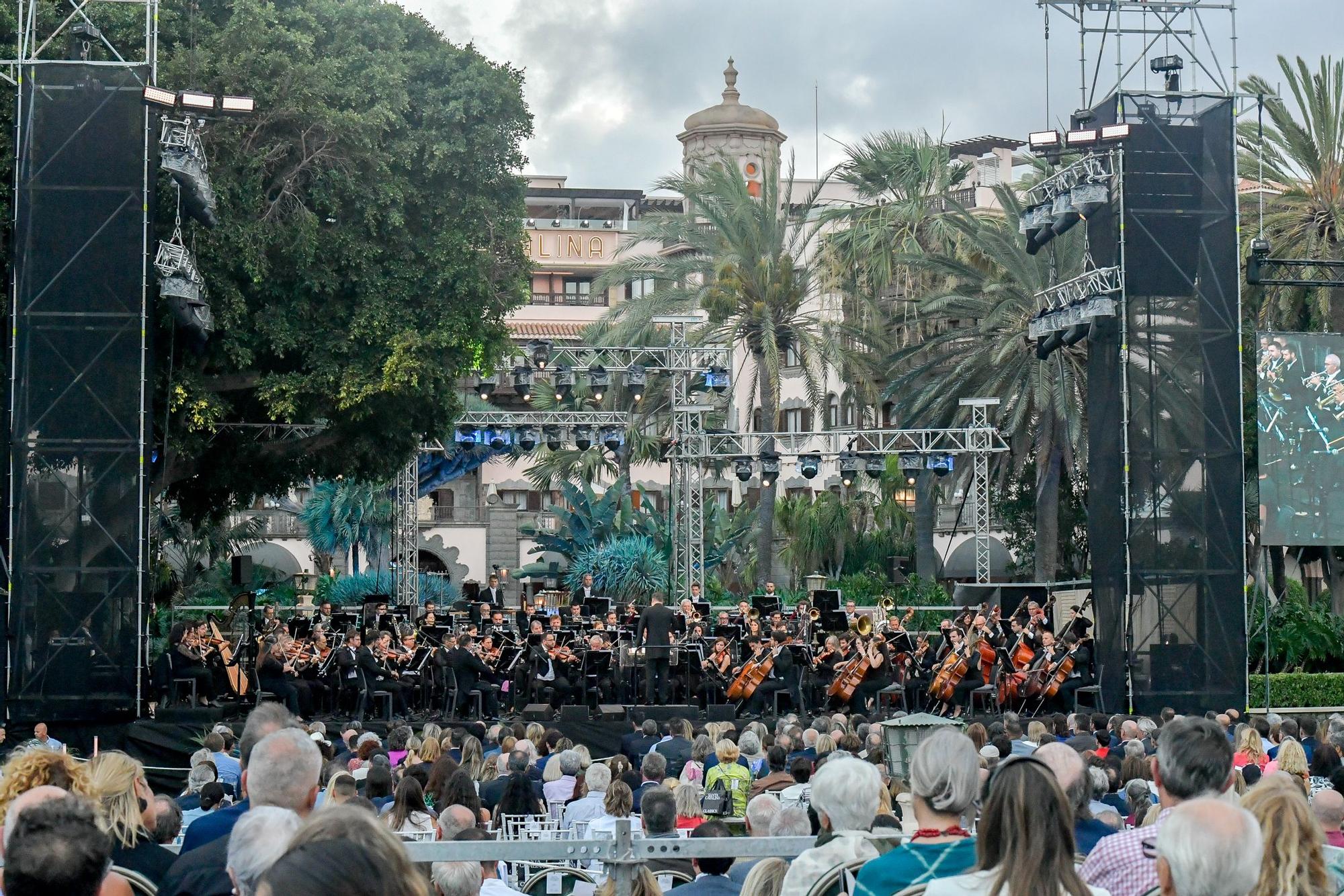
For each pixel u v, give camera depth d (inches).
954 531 2027.6
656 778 482.0
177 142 984.9
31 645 932.6
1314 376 1123.9
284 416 1207.6
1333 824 290.4
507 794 441.4
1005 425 1814.7
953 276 1824.6
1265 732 658.8
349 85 1187.3
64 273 952.9
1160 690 1042.1
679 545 1604.3
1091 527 1109.7
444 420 1284.4
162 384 1098.7
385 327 1180.5
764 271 1812.3
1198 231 1066.7
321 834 137.9
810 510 2148.1
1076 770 291.6
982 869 191.9
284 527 2539.4
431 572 2482.8
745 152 3031.5
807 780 486.6
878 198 2049.7
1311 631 1338.6
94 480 944.9
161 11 1128.2
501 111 1259.8
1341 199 1549.0
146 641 976.3
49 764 259.3
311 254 1141.7
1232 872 178.2
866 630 1101.7
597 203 3304.6
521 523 2696.9
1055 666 1104.2
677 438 1553.9
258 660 1080.2
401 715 1102.4
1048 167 1717.5
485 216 1240.8
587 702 1143.6
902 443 1931.6
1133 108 1068.5
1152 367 1059.3
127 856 269.4
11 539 936.9
